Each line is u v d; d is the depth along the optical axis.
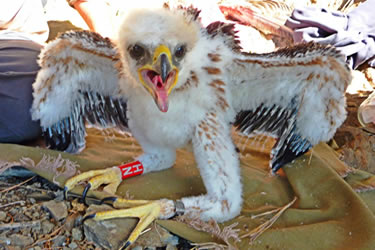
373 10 1.24
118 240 0.73
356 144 0.97
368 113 0.90
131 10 0.73
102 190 0.81
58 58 0.79
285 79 0.78
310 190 0.83
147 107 0.76
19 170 0.84
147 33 0.70
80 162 0.86
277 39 1.22
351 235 0.75
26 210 0.78
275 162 0.86
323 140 0.82
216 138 0.76
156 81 0.71
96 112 0.87
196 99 0.75
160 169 0.86
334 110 0.79
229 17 1.31
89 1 1.07
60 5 1.23
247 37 1.19
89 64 0.80
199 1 1.11
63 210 0.77
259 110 0.82
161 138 0.79
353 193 0.80
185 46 0.72
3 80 0.85
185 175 0.86
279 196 0.84
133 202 0.76
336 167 0.88
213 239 0.75
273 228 0.78
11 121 0.86
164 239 0.75
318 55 0.75
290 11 1.37
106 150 0.91
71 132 0.87
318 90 0.78
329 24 1.17
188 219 0.76
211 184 0.76
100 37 0.78
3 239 0.74
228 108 0.79
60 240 0.75
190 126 0.77
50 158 0.84
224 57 0.76
